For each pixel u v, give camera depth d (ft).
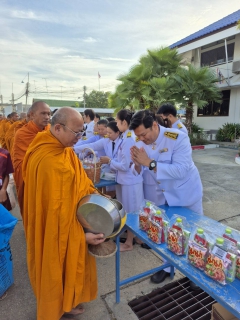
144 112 6.45
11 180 16.14
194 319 6.10
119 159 8.86
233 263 3.89
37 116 8.80
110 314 6.29
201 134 41.32
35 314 6.34
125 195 8.89
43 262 4.98
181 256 4.68
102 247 5.60
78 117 5.01
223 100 43.52
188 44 45.14
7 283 6.94
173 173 6.36
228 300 3.57
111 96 40.24
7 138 17.94
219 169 22.67
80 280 5.35
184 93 35.12
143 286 7.29
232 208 13.21
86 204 5.05
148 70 35.83
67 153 5.32
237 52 40.68
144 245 9.31
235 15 48.24
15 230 10.81
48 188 4.81
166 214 6.28
